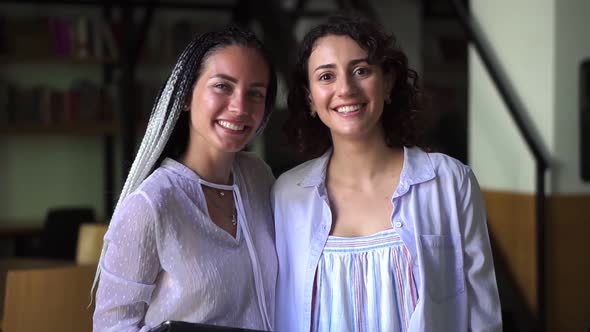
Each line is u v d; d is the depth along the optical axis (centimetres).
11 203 586
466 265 179
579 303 391
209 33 171
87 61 560
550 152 384
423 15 544
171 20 622
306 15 616
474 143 448
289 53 561
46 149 594
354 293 172
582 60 384
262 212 190
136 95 577
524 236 396
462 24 405
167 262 161
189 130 175
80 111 561
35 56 546
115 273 159
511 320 392
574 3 381
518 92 408
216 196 175
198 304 162
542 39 387
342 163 187
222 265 165
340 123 176
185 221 163
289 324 183
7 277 236
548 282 385
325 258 177
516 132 405
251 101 170
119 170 599
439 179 180
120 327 158
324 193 185
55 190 597
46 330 238
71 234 506
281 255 187
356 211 182
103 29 574
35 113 550
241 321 168
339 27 175
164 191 162
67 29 559
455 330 176
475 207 180
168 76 170
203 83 166
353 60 173
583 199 389
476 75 443
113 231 161
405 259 173
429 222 177
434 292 172
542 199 372
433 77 529
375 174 184
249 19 638
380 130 186
